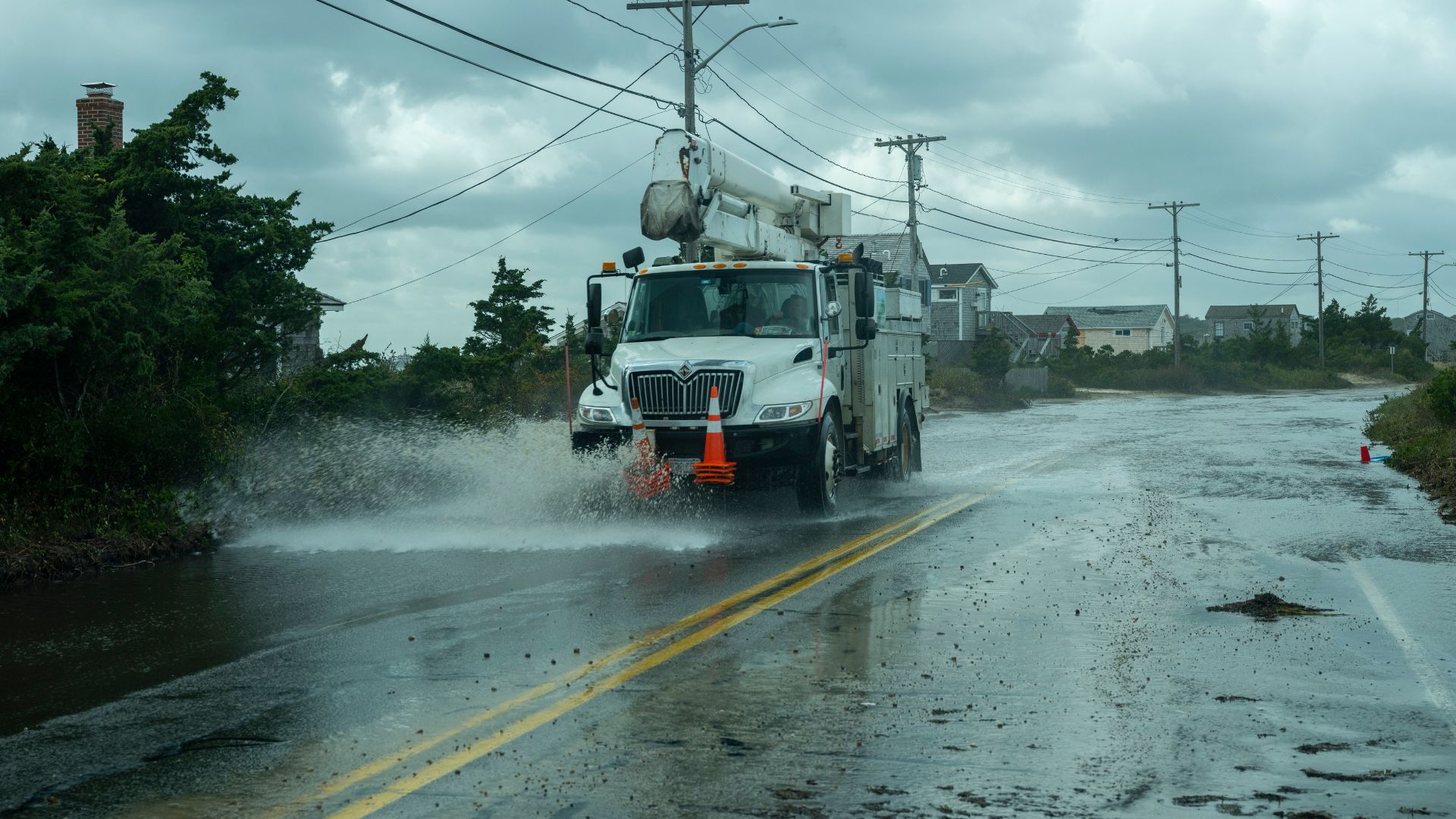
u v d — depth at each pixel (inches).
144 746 218.2
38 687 262.5
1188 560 420.8
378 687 256.5
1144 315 5172.2
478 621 322.3
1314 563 414.6
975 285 3710.6
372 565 422.0
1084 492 649.6
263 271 689.0
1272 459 875.4
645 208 554.6
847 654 282.4
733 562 416.5
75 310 468.1
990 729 224.5
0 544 416.2
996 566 405.4
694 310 555.2
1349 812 182.9
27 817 183.2
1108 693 249.0
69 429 474.9
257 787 195.9
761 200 658.2
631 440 507.5
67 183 558.6
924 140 2127.2
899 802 187.2
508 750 213.5
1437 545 453.4
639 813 183.2
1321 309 3946.9
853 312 594.9
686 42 1138.0
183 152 666.8
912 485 688.4
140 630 320.8
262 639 306.5
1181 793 190.9
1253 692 250.4
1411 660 277.7
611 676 262.5
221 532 499.2
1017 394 2426.2
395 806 186.9
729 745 215.2
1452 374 1021.2
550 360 903.1
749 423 498.3
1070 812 182.9
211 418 531.5
